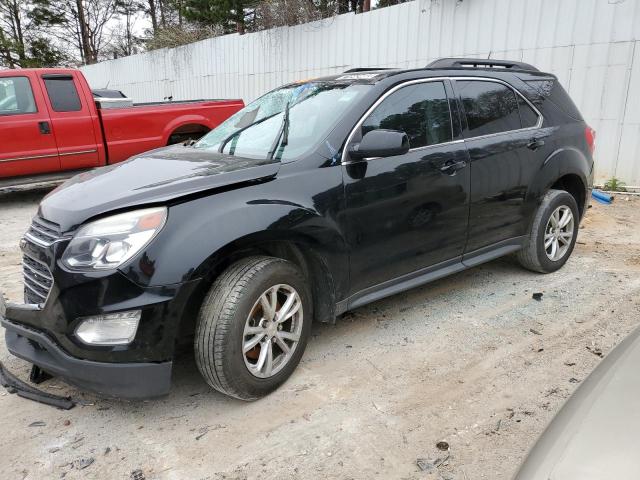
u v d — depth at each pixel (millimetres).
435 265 3889
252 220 2781
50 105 7805
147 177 3094
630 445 1271
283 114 3791
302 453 2574
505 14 8242
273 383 3010
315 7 12727
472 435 2684
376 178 3346
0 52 30078
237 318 2729
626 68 7230
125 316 2543
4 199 8820
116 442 2676
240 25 14469
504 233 4367
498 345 3588
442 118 3850
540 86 4707
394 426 2762
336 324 3939
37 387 3162
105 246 2566
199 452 2594
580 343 3590
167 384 2662
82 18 33469
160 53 17484
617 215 6805
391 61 10008
